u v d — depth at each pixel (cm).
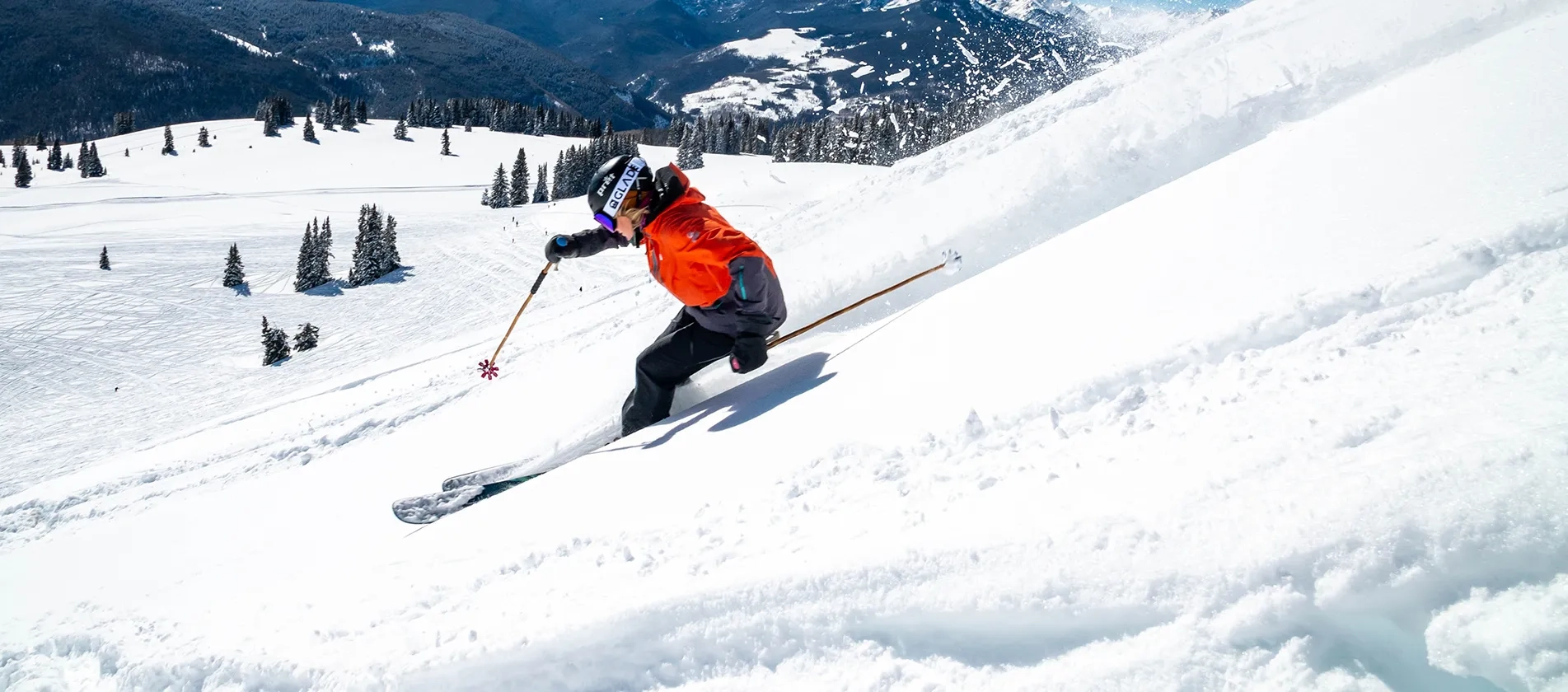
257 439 1066
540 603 229
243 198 9369
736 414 349
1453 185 251
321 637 254
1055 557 172
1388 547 140
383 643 238
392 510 428
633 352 626
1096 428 216
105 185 9894
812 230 924
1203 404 203
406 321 5159
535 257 6444
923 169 967
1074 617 162
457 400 967
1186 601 153
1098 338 265
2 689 329
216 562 481
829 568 195
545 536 278
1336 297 219
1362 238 246
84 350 4653
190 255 6762
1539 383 156
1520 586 128
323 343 4784
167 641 309
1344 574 141
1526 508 133
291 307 5572
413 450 623
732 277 358
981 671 165
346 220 8531
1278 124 553
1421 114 323
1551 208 209
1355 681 133
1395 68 539
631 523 262
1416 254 221
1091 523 175
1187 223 330
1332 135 351
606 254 5538
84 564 570
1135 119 683
